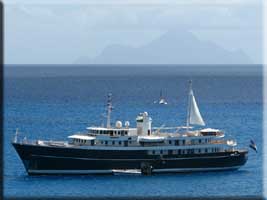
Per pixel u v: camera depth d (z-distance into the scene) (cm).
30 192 19288
